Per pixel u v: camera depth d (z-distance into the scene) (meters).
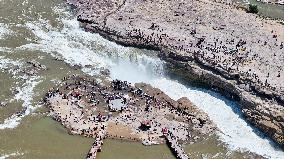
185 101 121.06
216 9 152.50
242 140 112.31
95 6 151.12
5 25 141.50
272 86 120.31
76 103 118.31
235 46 135.00
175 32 139.75
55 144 108.19
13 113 114.56
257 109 115.94
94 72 128.75
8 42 135.50
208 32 140.50
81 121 113.75
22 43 135.88
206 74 125.69
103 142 109.31
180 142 110.62
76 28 143.12
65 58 132.38
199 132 113.44
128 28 140.50
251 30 142.88
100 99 120.25
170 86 127.25
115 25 141.75
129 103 119.62
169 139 110.50
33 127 111.75
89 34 141.00
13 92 120.06
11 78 124.00
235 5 157.50
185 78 128.62
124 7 150.62
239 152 109.00
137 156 107.06
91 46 137.12
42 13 148.38
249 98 118.31
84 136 110.44
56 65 129.62
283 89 119.69
